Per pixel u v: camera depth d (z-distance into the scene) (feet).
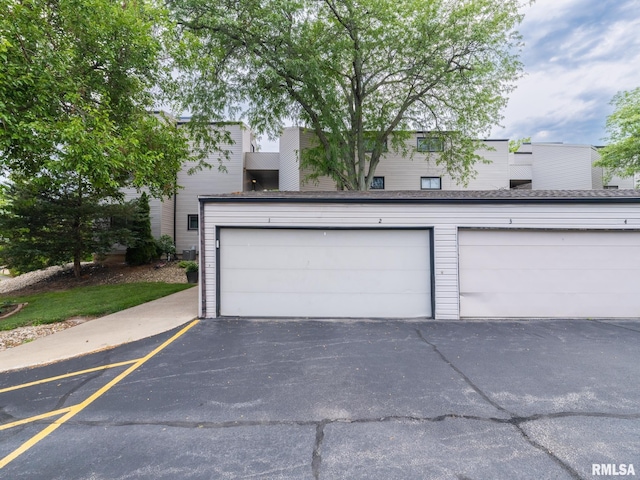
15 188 33.73
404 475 7.23
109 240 39.91
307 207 22.59
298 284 22.63
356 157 50.19
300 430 9.07
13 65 17.33
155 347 16.39
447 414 9.87
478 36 34.32
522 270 22.22
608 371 13.08
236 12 34.40
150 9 24.14
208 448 8.30
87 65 22.31
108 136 20.26
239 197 22.29
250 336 18.13
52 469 7.55
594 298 21.94
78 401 10.92
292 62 32.99
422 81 40.55
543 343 16.76
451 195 23.90
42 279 41.91
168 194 34.17
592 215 21.91
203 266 22.48
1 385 12.27
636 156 50.14
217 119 40.45
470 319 22.07
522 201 21.99
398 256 22.58
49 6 20.34
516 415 9.80
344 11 37.27
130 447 8.38
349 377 12.64
